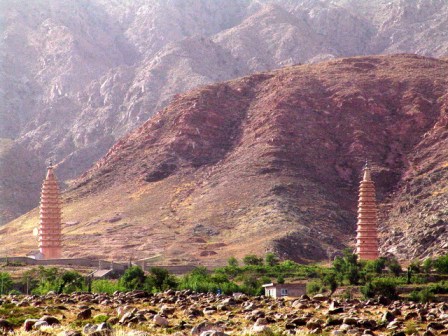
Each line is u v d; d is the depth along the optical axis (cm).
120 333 15100
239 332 15638
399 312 18862
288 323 16588
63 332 15225
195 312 18325
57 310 18562
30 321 16212
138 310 18250
